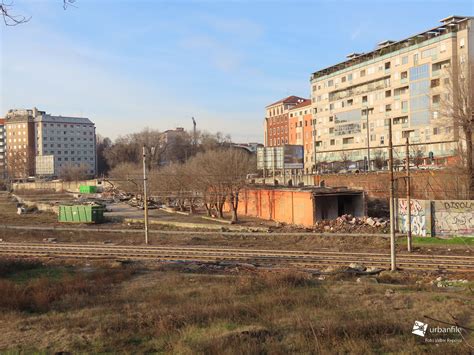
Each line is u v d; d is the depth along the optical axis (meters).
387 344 11.21
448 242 34.47
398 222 39.69
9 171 151.25
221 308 14.83
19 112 183.12
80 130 180.12
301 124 119.81
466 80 42.03
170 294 17.70
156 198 78.38
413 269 24.41
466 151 42.53
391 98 81.69
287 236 39.47
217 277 21.52
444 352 10.31
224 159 52.69
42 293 17.34
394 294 17.28
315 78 102.88
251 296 17.16
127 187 78.94
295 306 15.45
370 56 87.06
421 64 74.56
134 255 30.08
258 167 76.00
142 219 54.84
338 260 27.20
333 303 15.72
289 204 48.66
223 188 52.72
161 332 12.61
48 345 11.80
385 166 74.25
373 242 35.59
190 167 59.75
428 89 73.00
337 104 95.94
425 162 71.12
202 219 54.00
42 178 147.75
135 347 11.64
